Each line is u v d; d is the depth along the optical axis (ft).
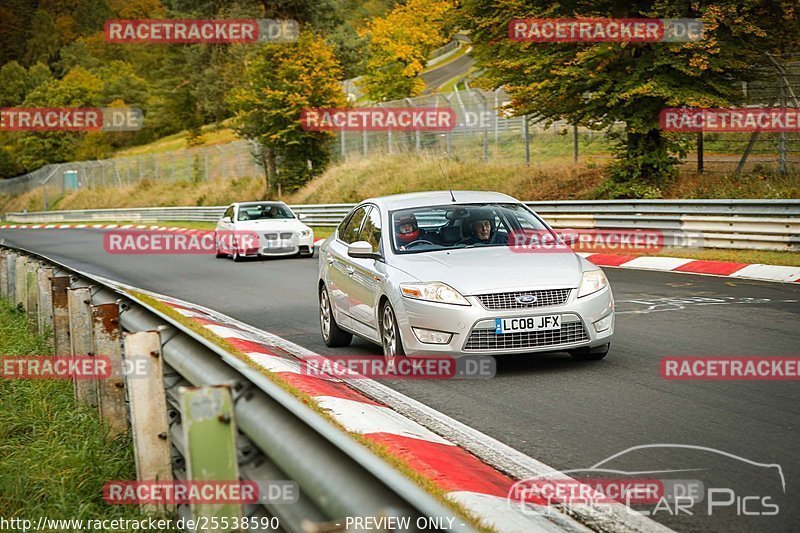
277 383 22.25
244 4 249.14
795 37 60.23
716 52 56.85
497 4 61.98
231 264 69.92
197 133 274.57
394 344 24.93
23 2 441.27
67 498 14.05
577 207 62.75
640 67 60.85
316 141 131.13
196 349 13.02
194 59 298.97
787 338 27.14
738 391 20.98
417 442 17.38
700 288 39.65
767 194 58.59
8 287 42.52
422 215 27.63
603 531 12.51
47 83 332.19
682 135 65.62
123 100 334.24
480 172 96.22
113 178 222.69
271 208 75.31
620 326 31.09
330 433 8.21
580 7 62.80
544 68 63.82
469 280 23.95
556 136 108.99
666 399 20.48
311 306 42.50
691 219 53.98
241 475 10.16
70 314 20.45
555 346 23.84
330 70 128.16
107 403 17.35
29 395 21.85
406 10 191.93
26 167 320.50
